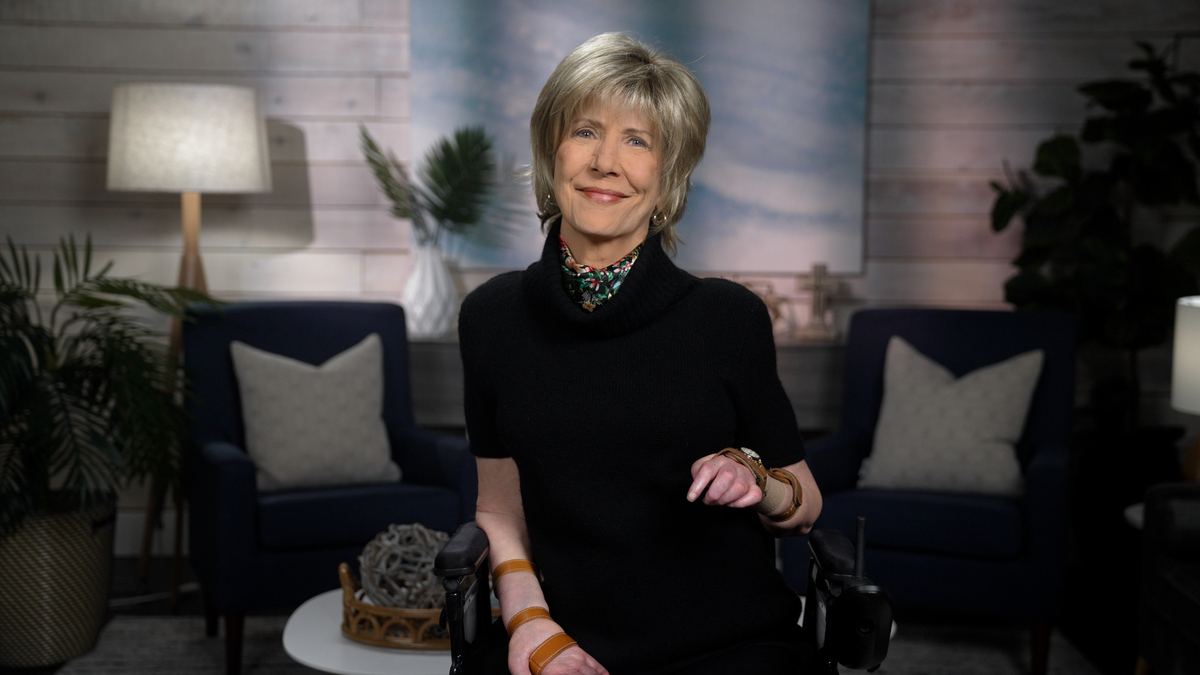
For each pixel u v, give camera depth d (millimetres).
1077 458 3602
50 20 3523
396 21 3570
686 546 1285
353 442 2883
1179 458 3543
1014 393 2910
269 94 3588
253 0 3557
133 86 3025
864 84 3541
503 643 1383
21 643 2621
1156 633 2266
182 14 3549
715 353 1284
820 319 3467
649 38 3531
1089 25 3506
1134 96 3146
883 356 3162
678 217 1358
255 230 3629
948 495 2787
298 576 2582
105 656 2729
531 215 3602
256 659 2727
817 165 3570
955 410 2902
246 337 3004
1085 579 3523
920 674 2660
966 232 3602
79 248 3592
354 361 2990
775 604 1317
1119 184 3547
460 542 1344
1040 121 3543
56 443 2475
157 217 3598
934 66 3551
